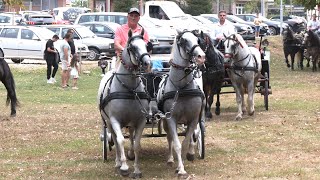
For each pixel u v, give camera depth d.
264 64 19.16
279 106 20.36
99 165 12.31
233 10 85.25
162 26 34.84
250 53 17.23
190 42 10.69
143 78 11.49
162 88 11.23
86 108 21.03
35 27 34.28
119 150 11.54
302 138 14.72
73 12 57.28
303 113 18.80
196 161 12.46
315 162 12.21
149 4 39.53
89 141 14.97
